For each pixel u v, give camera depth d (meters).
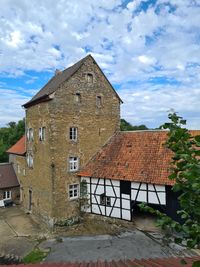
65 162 20.48
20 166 27.05
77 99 21.31
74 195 21.14
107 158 21.48
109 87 23.53
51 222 19.66
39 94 23.56
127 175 18.86
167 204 16.95
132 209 18.62
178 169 3.29
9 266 7.04
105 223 19.61
